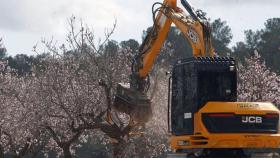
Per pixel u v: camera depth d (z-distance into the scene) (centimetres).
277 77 5028
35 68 3972
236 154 2361
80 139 4997
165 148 3791
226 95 2377
